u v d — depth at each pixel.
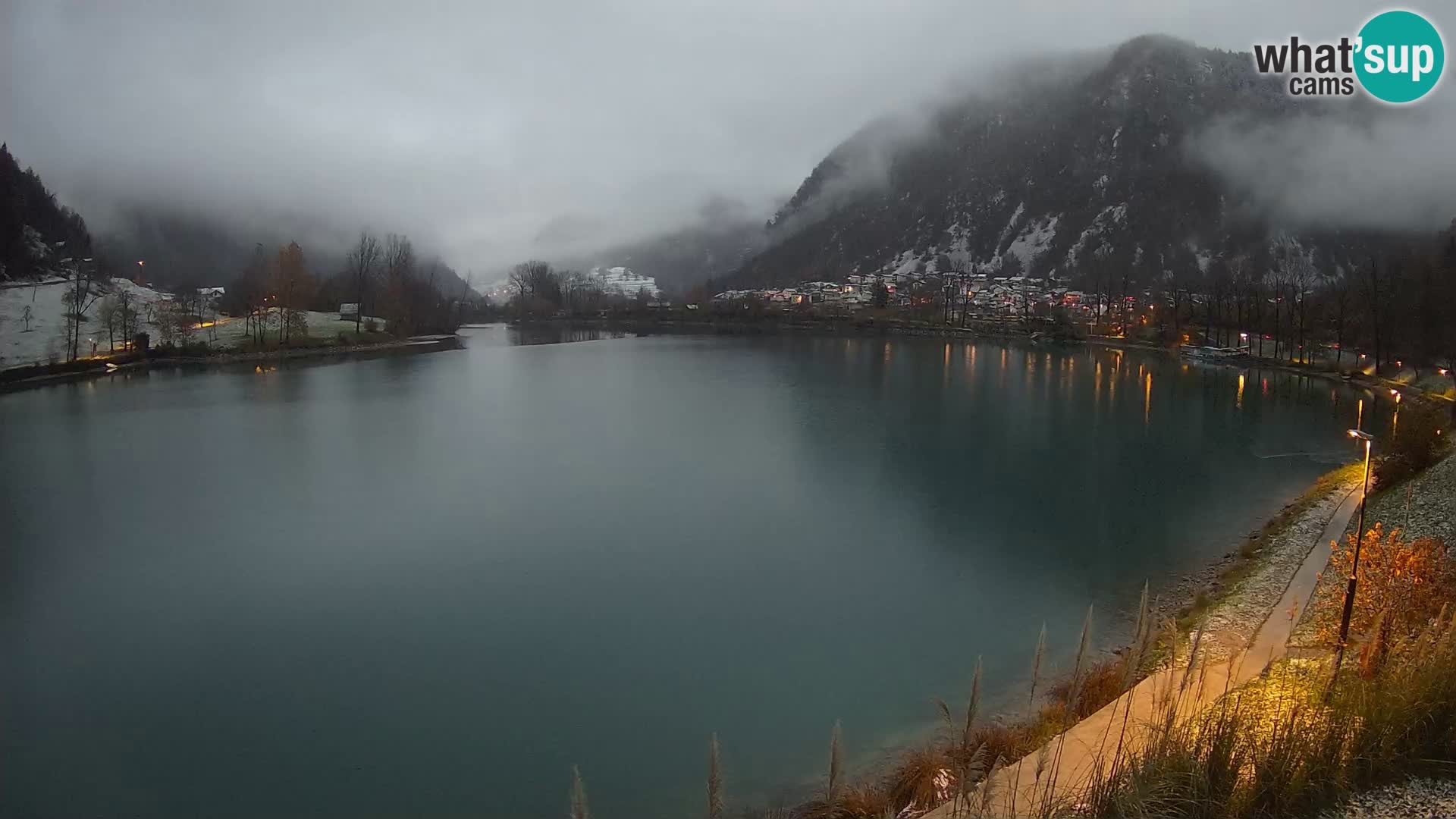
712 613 29.20
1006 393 86.62
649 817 17.41
